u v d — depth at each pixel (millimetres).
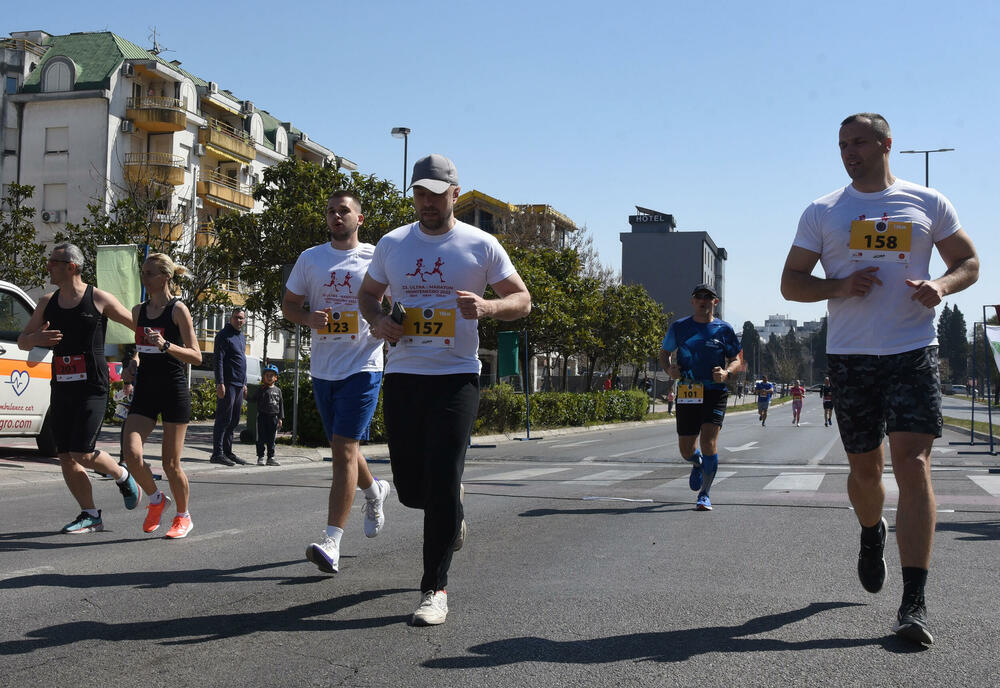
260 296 29344
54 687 3506
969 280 4332
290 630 4336
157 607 4762
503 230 56750
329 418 5766
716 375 8727
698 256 111312
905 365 4254
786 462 15836
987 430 27609
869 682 3607
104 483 10773
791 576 5691
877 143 4418
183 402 6789
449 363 4605
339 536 5500
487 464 15477
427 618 4426
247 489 10680
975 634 4309
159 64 51156
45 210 49719
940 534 7352
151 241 27922
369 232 28109
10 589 5133
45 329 6641
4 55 50125
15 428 12422
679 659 3906
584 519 8320
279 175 29766
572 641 4180
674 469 14398
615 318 44969
